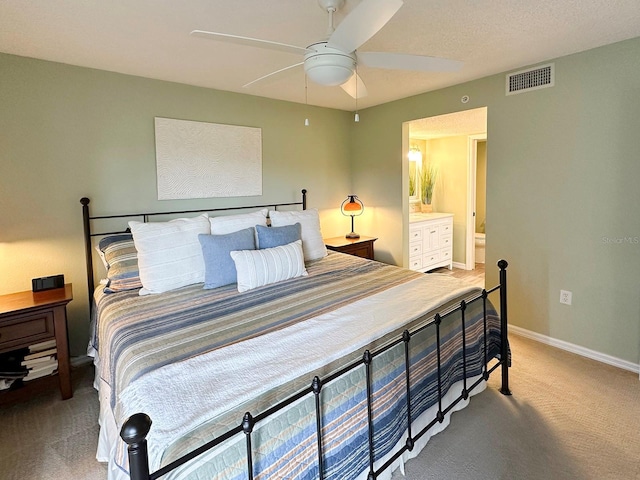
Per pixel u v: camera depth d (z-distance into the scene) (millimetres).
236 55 2473
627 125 2400
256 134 3584
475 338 2057
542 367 2557
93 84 2707
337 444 1303
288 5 1809
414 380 1646
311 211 3262
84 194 2729
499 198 3096
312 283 2434
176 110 3088
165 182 3066
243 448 1062
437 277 2523
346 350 1464
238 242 2504
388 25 2076
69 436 1963
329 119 4207
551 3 1854
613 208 2504
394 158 4004
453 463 1700
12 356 2211
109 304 2127
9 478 1668
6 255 2469
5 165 2430
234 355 1429
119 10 1847
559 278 2809
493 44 2385
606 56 2441
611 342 2588
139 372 1363
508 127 2979
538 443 1817
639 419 1980
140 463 851
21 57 2439
